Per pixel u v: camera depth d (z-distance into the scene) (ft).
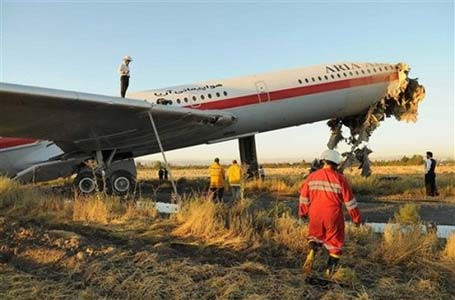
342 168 77.77
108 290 17.29
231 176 50.65
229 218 28.91
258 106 63.72
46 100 40.40
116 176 56.08
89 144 55.88
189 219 27.91
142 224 29.76
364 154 77.25
